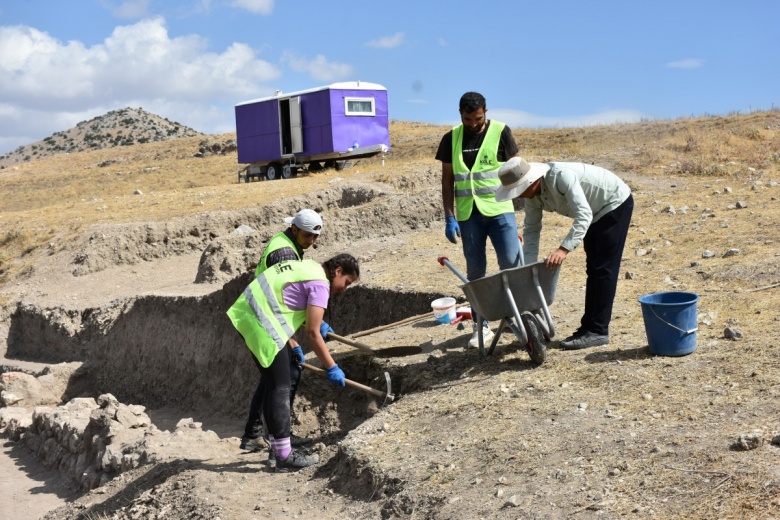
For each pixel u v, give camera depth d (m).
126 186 44.12
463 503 4.61
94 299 17.03
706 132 22.41
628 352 6.43
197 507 5.79
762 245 9.67
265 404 6.14
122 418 9.76
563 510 4.21
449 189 7.46
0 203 42.47
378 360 7.82
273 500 5.75
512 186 6.25
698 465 4.33
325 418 7.93
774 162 16.88
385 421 6.24
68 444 10.70
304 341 11.24
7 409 13.84
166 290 16.11
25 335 17.45
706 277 8.65
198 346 13.42
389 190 20.84
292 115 28.94
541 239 12.63
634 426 5.02
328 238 16.72
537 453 4.95
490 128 7.17
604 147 22.41
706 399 5.24
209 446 7.88
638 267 9.65
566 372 6.23
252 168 31.66
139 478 7.08
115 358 15.16
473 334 7.64
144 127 157.12
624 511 4.06
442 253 13.40
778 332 6.34
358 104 28.53
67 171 61.34
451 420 5.87
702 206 13.02
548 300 6.52
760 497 3.89
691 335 6.13
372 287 11.13
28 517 9.18
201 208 21.45
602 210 6.45
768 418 4.77
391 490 5.14
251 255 16.80
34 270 19.05
